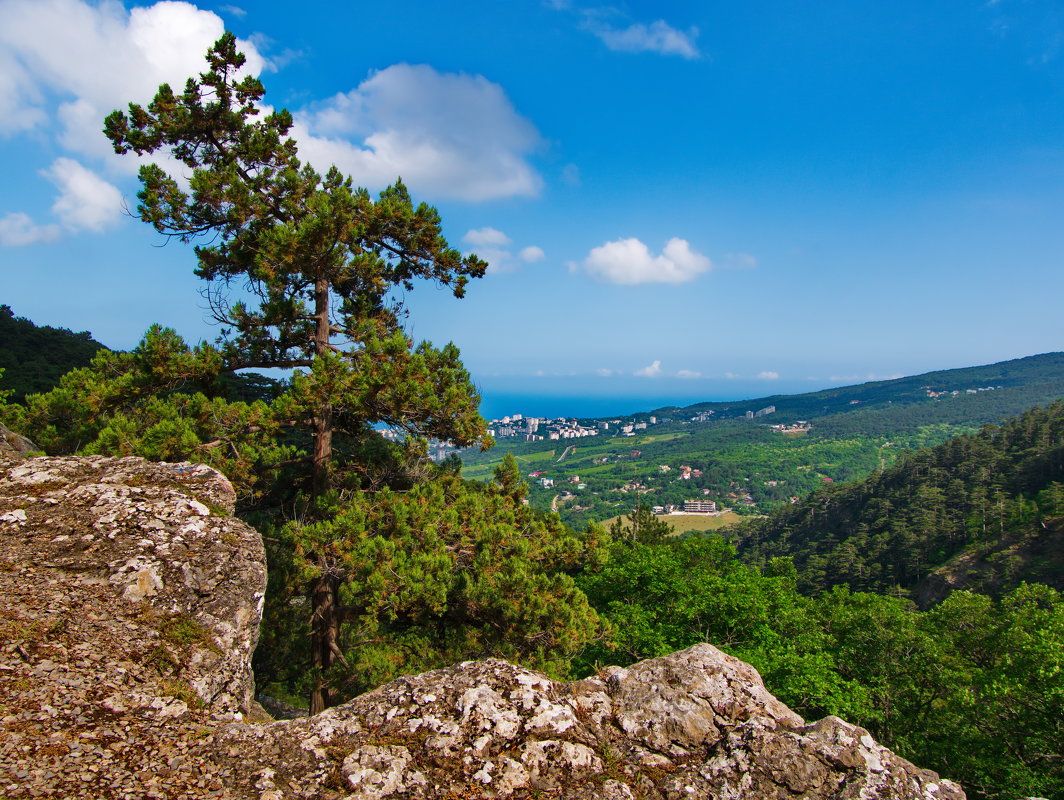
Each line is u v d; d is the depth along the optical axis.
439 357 11.66
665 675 3.70
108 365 10.77
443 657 10.09
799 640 20.41
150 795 2.42
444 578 9.21
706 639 18.09
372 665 9.37
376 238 12.38
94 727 2.77
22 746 2.50
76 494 4.99
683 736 3.23
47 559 4.17
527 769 2.92
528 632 9.69
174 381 10.62
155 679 3.35
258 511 12.05
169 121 11.02
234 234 11.39
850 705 15.85
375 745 2.96
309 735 3.01
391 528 10.25
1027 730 17.78
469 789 2.76
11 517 4.53
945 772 18.89
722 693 3.52
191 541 4.71
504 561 10.29
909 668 21.97
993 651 23.19
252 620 4.50
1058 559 63.72
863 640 24.00
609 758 3.07
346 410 11.16
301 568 9.20
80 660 3.24
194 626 3.98
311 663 11.27
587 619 9.97
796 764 2.94
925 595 74.69
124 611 3.86
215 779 2.62
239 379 15.75
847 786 2.80
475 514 10.82
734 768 2.96
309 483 12.20
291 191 11.42
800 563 105.62
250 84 11.50
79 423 10.27
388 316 12.88
